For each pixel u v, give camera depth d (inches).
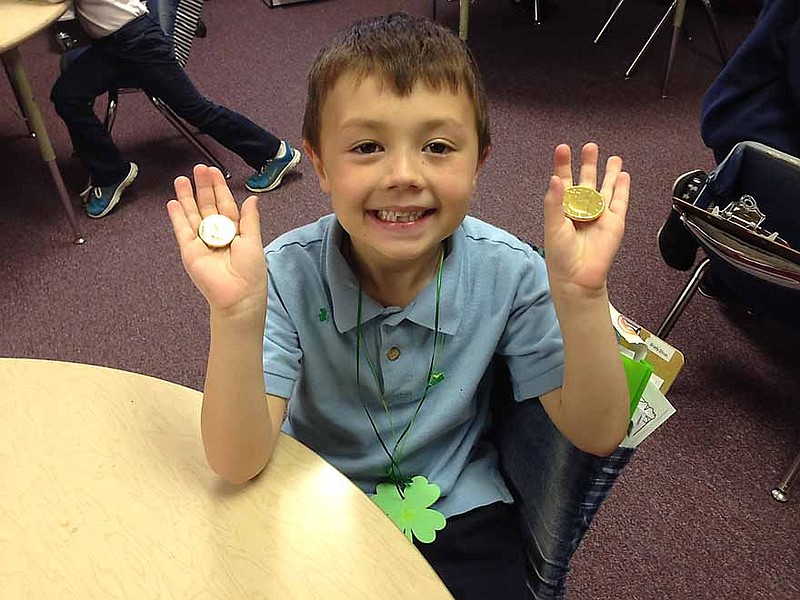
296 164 102.3
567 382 32.9
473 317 37.1
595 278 30.4
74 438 30.9
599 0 152.6
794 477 64.1
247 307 29.2
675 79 126.9
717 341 78.7
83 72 90.0
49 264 89.7
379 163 30.7
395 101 30.0
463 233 37.6
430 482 39.3
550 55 133.8
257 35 142.5
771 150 55.2
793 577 58.8
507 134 112.5
